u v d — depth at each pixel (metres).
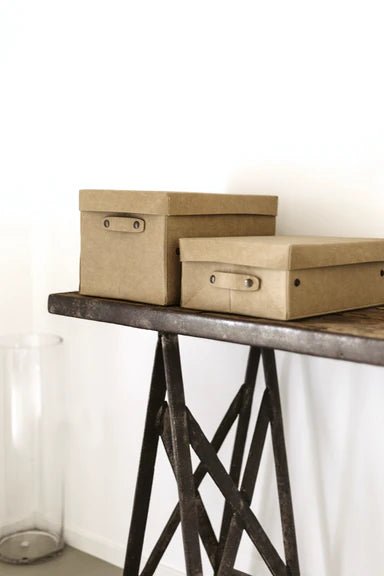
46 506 2.82
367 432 2.06
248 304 1.66
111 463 2.74
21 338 2.92
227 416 2.10
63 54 2.72
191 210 1.82
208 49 2.31
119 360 2.68
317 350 1.48
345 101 2.04
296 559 2.13
